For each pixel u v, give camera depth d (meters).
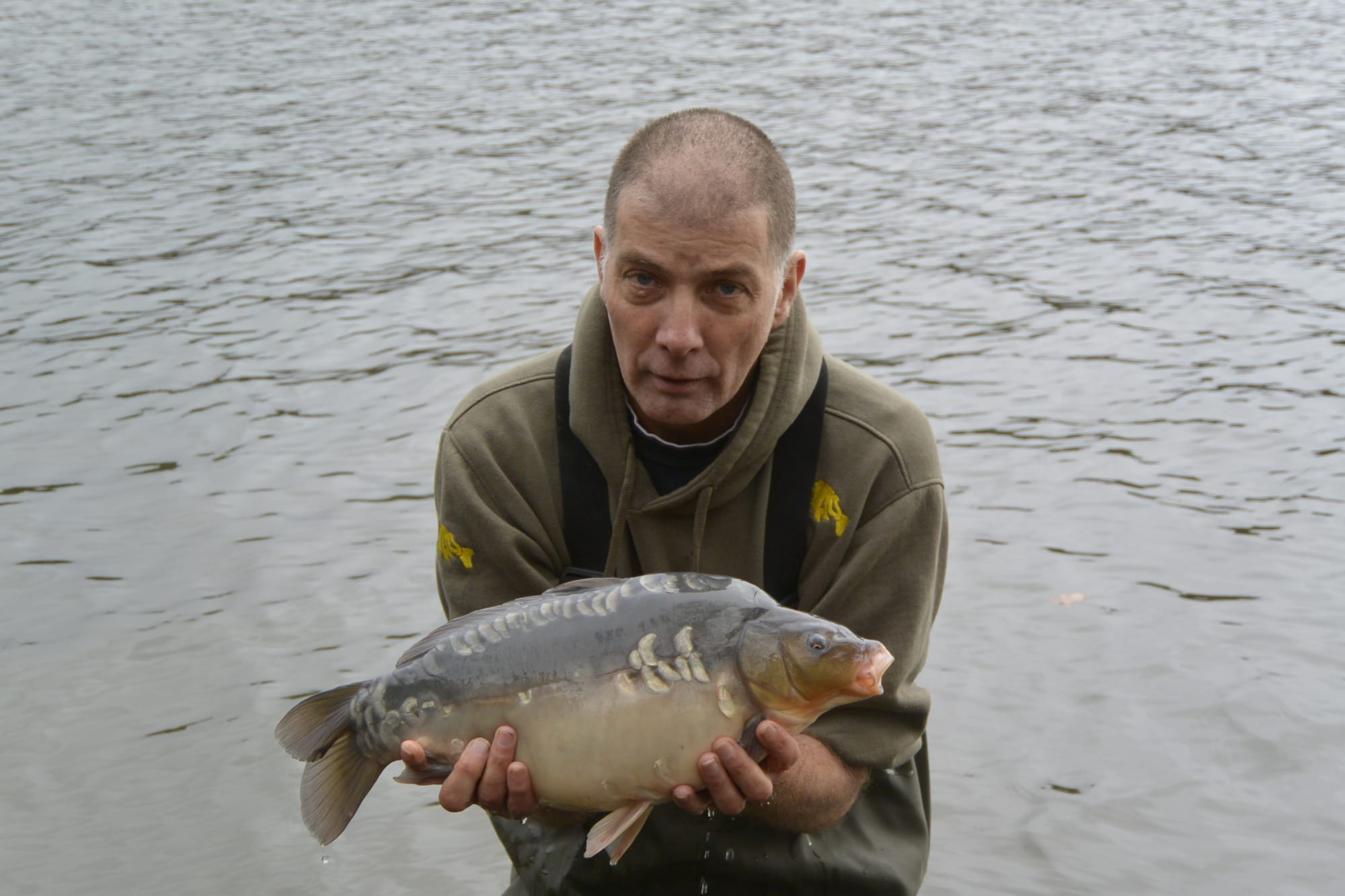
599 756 2.88
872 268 10.91
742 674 2.84
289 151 15.22
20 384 8.81
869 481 3.44
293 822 4.80
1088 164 14.07
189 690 5.54
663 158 3.05
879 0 26.25
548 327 9.67
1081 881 4.39
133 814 4.83
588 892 3.63
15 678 5.63
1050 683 5.46
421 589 6.28
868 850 3.65
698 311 3.08
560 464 3.52
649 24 24.12
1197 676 5.45
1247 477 7.18
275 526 6.89
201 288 10.73
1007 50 20.61
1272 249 11.16
